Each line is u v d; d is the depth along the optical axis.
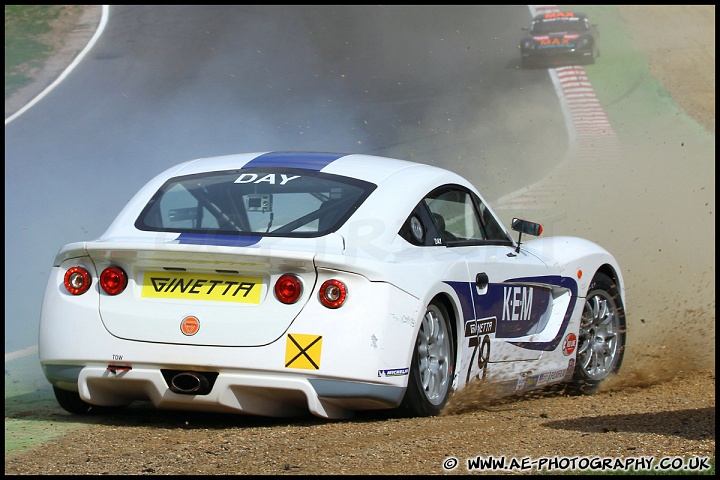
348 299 12.03
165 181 14.27
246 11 83.06
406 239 13.23
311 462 10.58
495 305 14.64
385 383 12.16
